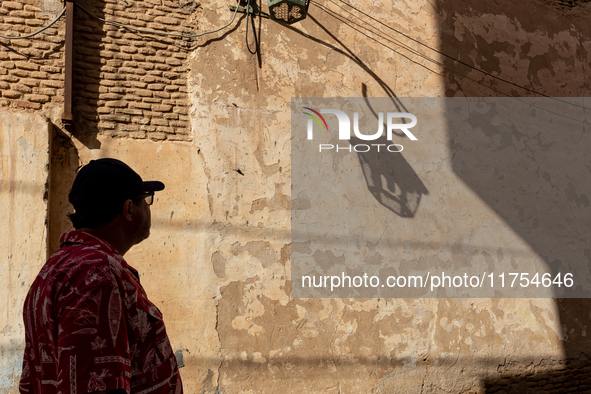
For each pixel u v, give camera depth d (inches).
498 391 193.5
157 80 163.2
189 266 155.8
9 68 144.4
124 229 56.4
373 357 175.2
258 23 179.8
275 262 167.6
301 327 167.2
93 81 154.7
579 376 210.1
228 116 169.6
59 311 43.8
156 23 165.6
